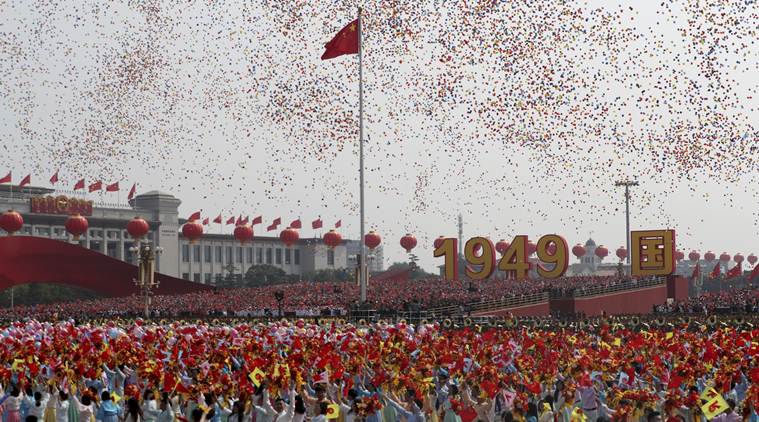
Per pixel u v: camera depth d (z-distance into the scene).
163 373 57.69
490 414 50.50
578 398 55.31
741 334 85.94
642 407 47.62
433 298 191.00
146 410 52.06
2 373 64.44
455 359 68.44
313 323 135.00
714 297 197.50
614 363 66.06
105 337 96.88
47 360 72.62
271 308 190.88
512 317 142.12
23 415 57.28
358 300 193.88
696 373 61.16
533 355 79.31
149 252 183.00
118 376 68.38
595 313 193.25
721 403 44.16
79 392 62.50
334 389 56.09
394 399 52.94
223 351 70.31
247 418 47.91
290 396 48.41
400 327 103.56
